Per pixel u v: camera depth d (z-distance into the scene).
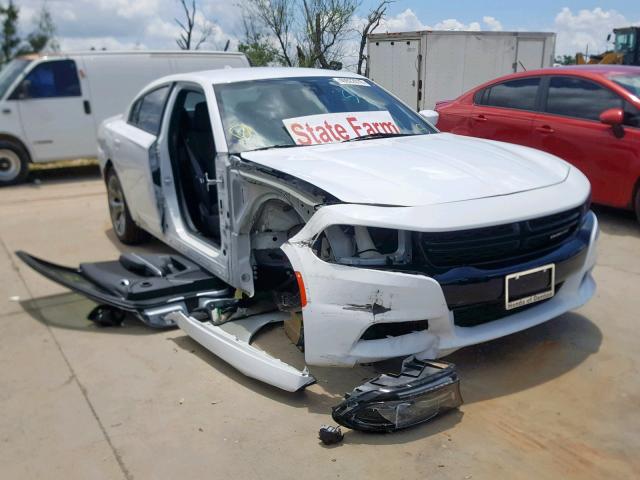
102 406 3.13
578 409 2.88
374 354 2.82
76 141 10.16
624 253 5.11
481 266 2.91
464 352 3.45
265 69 4.53
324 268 2.84
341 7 15.88
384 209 2.80
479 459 2.55
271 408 3.01
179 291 4.00
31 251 6.08
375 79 15.79
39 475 2.62
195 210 4.72
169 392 3.23
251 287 3.64
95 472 2.61
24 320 4.34
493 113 6.88
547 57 16.02
